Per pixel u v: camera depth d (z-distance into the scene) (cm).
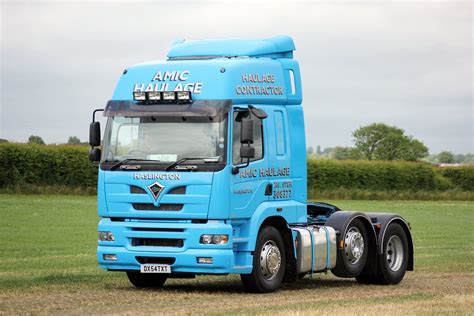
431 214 6262
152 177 2166
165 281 2520
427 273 2891
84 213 5019
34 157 6612
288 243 2328
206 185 2134
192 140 2161
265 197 2259
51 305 1902
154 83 2219
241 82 2217
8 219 4538
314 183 8056
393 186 8288
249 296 2153
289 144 2350
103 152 2227
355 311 1819
